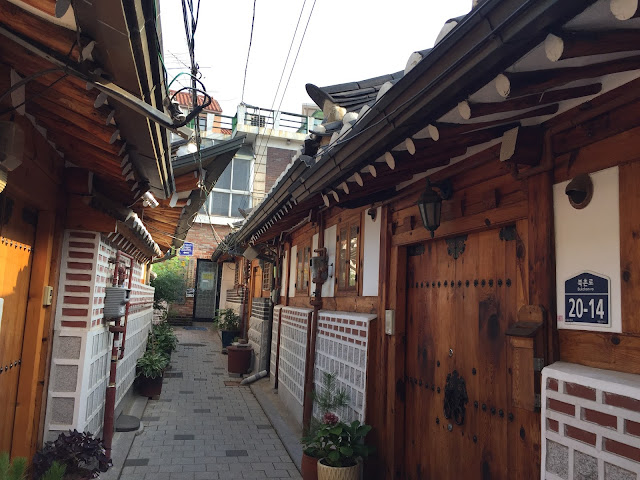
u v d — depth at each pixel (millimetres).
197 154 4324
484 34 1736
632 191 2178
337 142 3107
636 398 1901
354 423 4348
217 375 10797
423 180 3941
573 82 2238
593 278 2334
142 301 9328
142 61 1971
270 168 19484
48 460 3424
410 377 4242
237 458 5566
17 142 2582
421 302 4172
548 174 2625
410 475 4102
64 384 4211
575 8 1483
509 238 3154
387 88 2543
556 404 2318
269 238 9922
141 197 4375
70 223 4309
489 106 2166
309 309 7293
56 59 2020
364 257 5215
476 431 3316
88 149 3443
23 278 3738
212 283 21188
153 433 6375
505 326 3121
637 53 1897
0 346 3385
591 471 2104
